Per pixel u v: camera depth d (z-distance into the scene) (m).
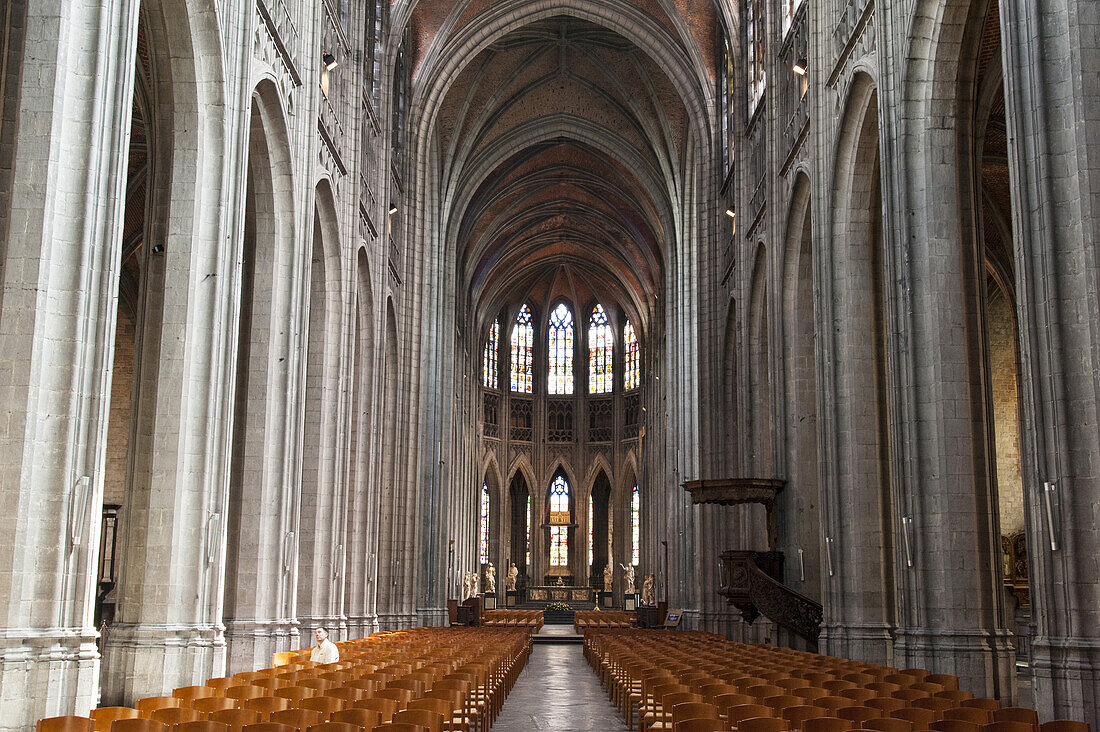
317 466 27.86
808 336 28.42
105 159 13.05
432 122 45.31
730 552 28.25
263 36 20.73
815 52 24.77
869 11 20.69
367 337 34.53
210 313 17.78
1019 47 13.10
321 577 27.27
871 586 22.14
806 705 11.77
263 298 22.98
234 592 21.83
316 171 25.28
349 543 33.16
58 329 12.51
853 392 22.92
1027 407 12.74
